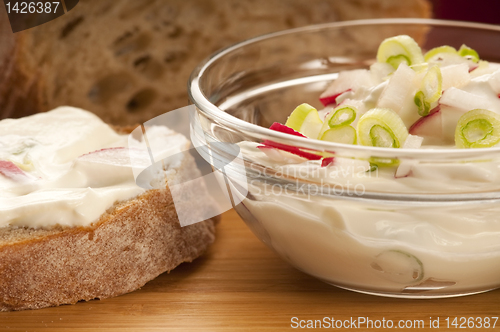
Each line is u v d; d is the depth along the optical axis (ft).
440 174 1.07
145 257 1.23
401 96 1.19
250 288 1.22
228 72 1.38
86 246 1.18
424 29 1.48
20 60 1.55
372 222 1.09
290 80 1.47
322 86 1.48
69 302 1.19
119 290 1.21
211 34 1.71
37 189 1.22
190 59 1.72
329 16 1.73
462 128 1.14
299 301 1.19
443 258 1.09
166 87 1.73
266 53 1.45
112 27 1.67
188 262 1.28
